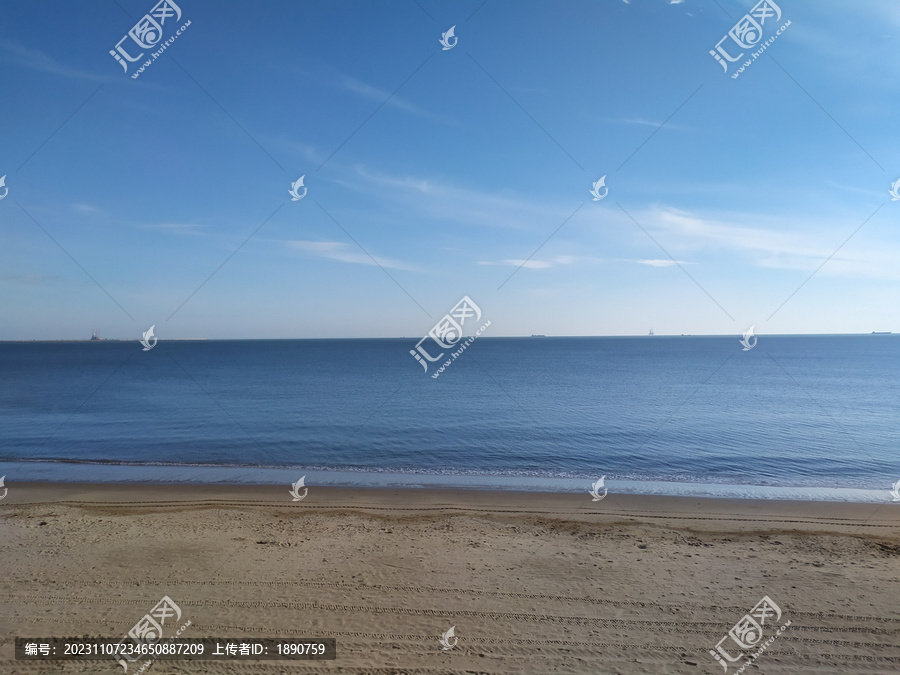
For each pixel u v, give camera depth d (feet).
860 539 33.63
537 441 79.46
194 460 64.80
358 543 31.65
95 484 50.01
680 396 140.36
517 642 20.27
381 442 78.07
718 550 31.14
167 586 24.82
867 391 152.46
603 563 28.66
